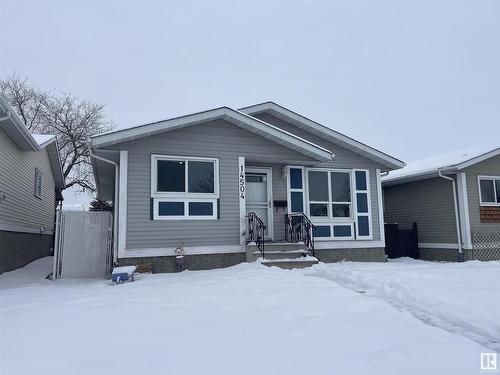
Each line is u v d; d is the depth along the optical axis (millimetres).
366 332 4492
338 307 5512
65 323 4707
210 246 10180
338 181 12648
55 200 21422
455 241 14297
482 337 4582
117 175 10289
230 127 10766
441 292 6336
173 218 9945
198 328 4523
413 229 15969
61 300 6066
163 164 10078
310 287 6668
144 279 8227
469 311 5363
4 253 11312
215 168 10492
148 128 9594
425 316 5441
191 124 10211
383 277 7660
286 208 11883
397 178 15859
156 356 3699
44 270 12641
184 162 10258
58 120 30375
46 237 18203
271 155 11125
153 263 9633
